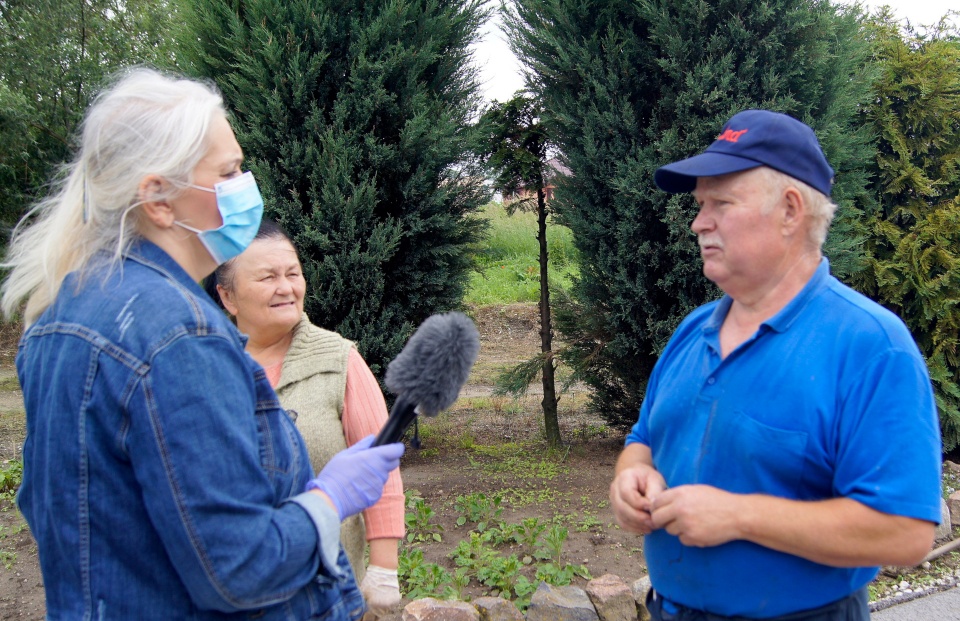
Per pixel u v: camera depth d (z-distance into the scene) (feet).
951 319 20.90
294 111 18.08
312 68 17.53
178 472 4.50
